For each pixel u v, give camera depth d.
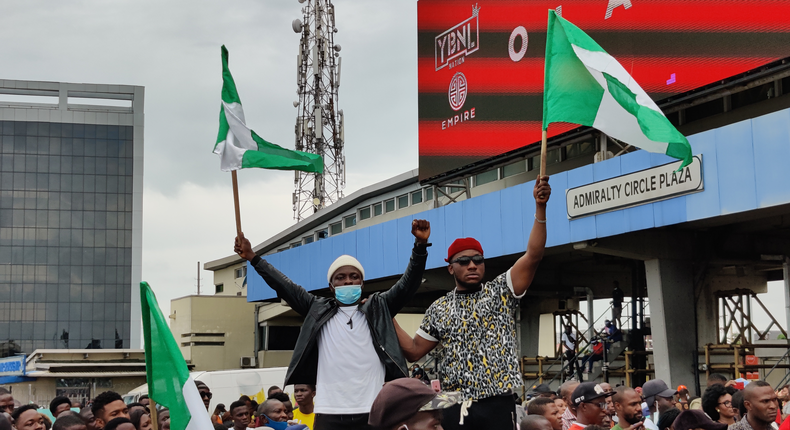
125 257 103.69
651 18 21.02
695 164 19.30
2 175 101.81
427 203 37.03
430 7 30.78
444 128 29.38
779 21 17.95
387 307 6.10
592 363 26.98
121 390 45.81
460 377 5.72
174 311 60.78
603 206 21.72
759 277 29.42
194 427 5.51
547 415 8.29
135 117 106.62
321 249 36.38
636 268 28.19
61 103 104.94
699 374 22.25
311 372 6.16
